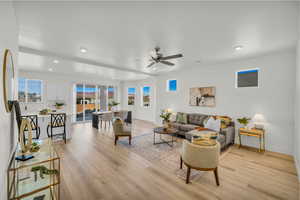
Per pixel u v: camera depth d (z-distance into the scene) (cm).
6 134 147
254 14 195
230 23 219
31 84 602
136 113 900
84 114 779
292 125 339
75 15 200
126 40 285
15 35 200
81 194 199
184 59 416
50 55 364
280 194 203
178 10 188
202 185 223
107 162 297
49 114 438
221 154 349
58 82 670
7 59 146
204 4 175
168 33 255
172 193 204
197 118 497
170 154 343
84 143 419
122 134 409
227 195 200
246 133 372
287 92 345
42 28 237
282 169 274
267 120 374
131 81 918
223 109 459
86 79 773
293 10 184
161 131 403
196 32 250
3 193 132
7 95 148
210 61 436
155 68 543
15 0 166
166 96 646
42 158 171
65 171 260
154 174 254
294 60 336
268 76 373
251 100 402
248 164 295
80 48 331
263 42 289
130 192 205
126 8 185
